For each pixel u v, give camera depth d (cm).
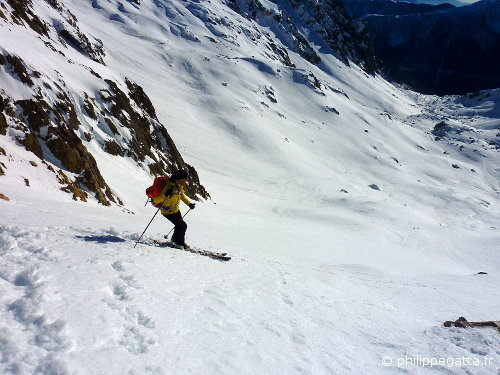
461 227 7419
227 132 9506
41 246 561
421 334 594
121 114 3017
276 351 454
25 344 341
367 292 883
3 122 1550
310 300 677
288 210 4703
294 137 11931
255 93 13738
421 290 1055
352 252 2658
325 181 8231
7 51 1972
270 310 577
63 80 2495
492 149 16275
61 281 460
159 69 12625
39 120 1755
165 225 1377
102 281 492
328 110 15512
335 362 461
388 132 15938
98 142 2534
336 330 559
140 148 2997
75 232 730
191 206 870
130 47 13300
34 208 942
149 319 435
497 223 8181
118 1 17262
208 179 5612
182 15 19338
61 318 383
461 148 16150
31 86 1991
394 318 674
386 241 4241
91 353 353
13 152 1449
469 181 13162
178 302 505
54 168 1586
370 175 10900
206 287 595
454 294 1085
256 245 1639
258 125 10412
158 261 651
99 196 1702
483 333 578
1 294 400
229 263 841
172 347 398
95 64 3678
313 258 1758
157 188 828
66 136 1838
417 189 9838
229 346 434
